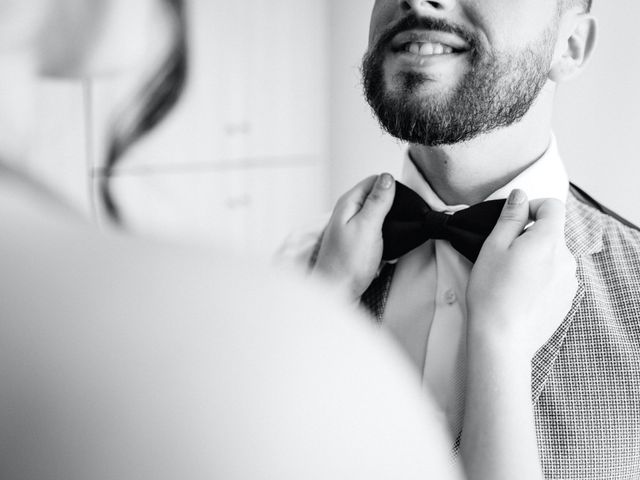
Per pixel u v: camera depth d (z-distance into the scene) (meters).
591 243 0.78
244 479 0.21
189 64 1.91
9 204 0.26
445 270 0.79
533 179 0.79
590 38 0.79
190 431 0.21
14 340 0.23
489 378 0.67
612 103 0.84
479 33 0.74
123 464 0.21
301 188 2.20
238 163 2.08
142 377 0.22
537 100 0.78
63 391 0.22
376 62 0.77
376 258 0.80
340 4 1.59
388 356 0.25
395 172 1.19
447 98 0.75
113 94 1.72
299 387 0.22
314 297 0.25
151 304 0.23
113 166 1.76
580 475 0.73
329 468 0.22
